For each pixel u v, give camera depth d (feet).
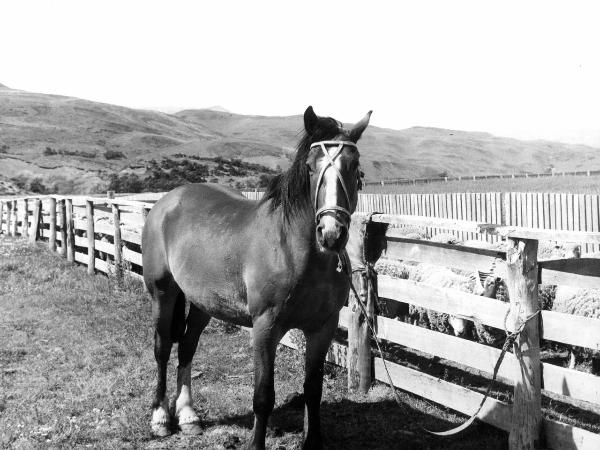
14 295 36.65
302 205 13.38
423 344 18.45
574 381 13.93
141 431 17.65
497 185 168.04
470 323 25.21
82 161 358.64
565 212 46.62
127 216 42.73
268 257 14.01
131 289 36.55
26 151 425.69
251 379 22.35
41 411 19.08
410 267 28.76
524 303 14.49
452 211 58.18
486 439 16.51
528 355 14.56
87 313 31.94
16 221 71.31
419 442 16.63
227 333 28.27
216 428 17.93
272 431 17.67
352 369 20.80
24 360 24.59
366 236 20.02
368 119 13.42
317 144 13.08
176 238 17.21
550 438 14.61
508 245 14.70
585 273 15.24
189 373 18.63
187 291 16.70
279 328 14.28
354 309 20.54
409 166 551.59
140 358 24.73
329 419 18.44
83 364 23.95
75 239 48.44
